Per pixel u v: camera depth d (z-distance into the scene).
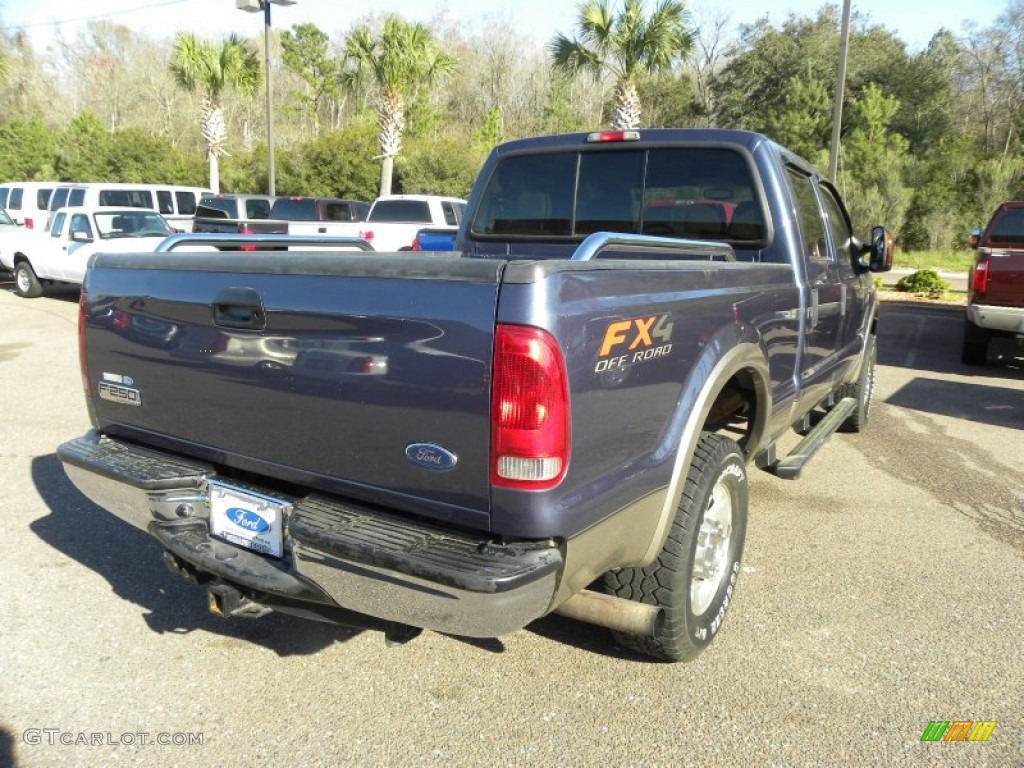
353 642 3.39
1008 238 10.92
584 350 2.31
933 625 3.57
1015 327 9.24
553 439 2.22
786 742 2.76
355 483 2.51
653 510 2.73
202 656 3.26
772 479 5.62
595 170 4.46
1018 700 3.02
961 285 21.52
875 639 3.45
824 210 4.86
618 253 4.31
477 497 2.29
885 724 2.87
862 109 35.34
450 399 2.28
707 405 2.96
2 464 5.54
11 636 3.38
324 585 2.43
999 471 5.86
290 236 3.92
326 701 2.97
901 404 8.08
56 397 7.45
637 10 19.56
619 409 2.50
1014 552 4.39
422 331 2.30
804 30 48.22
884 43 46.25
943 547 4.45
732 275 3.25
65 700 2.95
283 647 3.34
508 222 4.77
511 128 63.69
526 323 2.17
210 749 2.70
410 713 2.91
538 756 2.68
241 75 29.70
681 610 2.99
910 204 28.20
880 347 11.71
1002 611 3.71
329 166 31.84
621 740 2.77
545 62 65.94
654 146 4.27
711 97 53.88
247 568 2.65
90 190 17.14
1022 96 48.72
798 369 4.20
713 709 2.94
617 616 2.78
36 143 44.28
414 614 2.29
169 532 2.89
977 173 31.02
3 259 15.40
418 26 25.25
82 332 3.24
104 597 3.72
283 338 2.57
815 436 4.80
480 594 2.15
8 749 2.68
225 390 2.76
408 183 31.44
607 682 3.11
